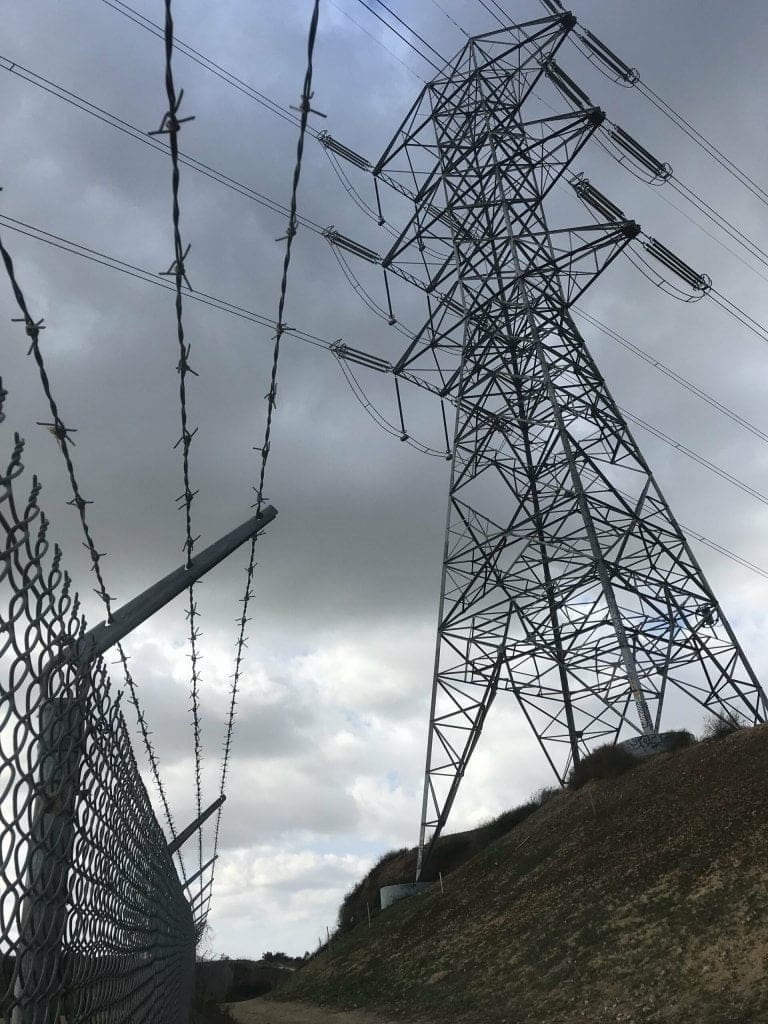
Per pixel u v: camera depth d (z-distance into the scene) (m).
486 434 38.72
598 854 29.81
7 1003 2.64
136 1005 5.30
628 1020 19.44
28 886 2.75
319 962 37.91
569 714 40.44
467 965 27.69
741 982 18.91
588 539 33.41
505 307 37.72
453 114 39.44
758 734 31.23
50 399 3.58
